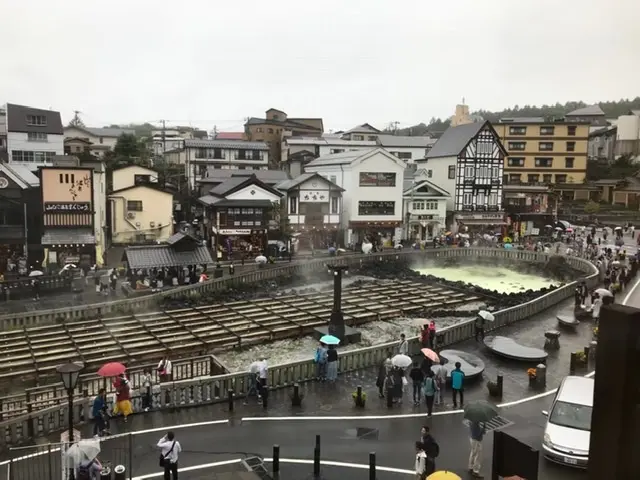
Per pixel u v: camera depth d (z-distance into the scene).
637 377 5.01
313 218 58.75
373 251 57.28
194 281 42.62
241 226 54.38
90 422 18.64
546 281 50.38
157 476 15.09
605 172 92.81
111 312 35.69
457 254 58.56
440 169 71.88
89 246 46.50
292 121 106.69
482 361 23.97
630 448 5.02
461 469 15.53
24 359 27.88
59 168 45.59
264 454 16.39
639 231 68.75
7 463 15.73
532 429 16.81
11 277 41.56
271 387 21.58
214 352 29.59
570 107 180.25
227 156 77.50
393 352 24.91
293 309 37.75
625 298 36.03
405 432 17.95
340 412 19.47
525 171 88.94
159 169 78.50
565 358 25.44
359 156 60.41
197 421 18.67
